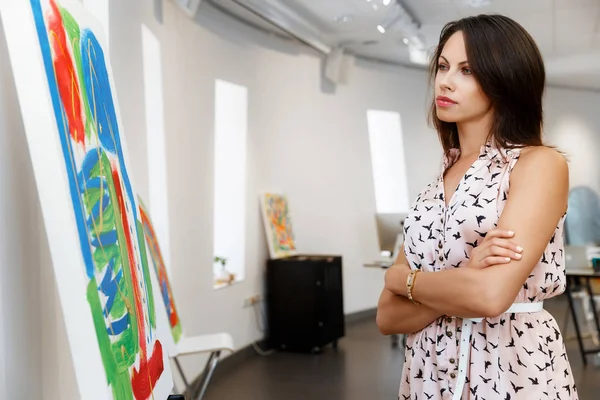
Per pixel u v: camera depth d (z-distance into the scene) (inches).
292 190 302.5
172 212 192.7
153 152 186.1
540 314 55.6
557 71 412.2
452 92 57.1
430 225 58.7
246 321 261.3
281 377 226.5
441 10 288.0
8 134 64.3
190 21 219.1
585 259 254.4
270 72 285.7
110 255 54.4
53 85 47.8
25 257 67.8
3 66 63.5
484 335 54.3
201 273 220.2
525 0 277.3
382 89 366.6
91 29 65.5
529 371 53.1
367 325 333.7
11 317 63.5
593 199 454.0
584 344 281.1
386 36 313.7
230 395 202.4
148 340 64.8
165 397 67.0
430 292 54.6
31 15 46.1
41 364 71.9
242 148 264.1
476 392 53.7
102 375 45.2
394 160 380.5
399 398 62.0
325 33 306.5
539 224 52.4
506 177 55.1
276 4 245.4
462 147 60.6
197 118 222.4
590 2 281.7
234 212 264.1
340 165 334.3
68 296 44.5
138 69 161.8
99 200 54.9
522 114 56.3
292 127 301.6
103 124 63.2
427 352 57.5
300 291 267.9
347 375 229.0
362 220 348.2
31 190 70.6
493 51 55.0
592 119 463.2
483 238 55.0
